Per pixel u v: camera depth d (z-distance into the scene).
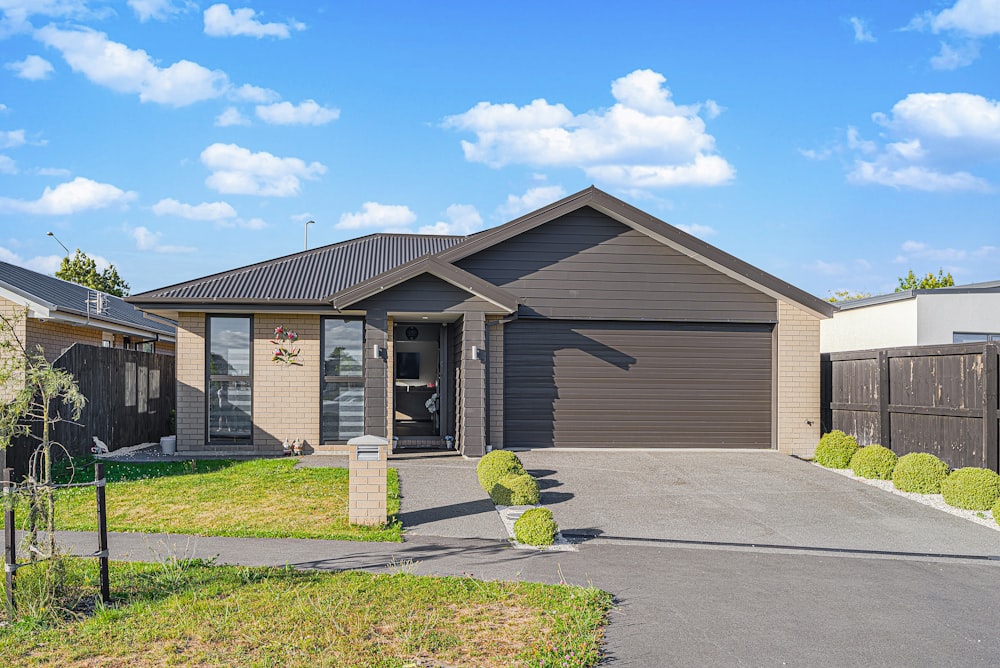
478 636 5.86
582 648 5.59
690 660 5.59
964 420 12.32
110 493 11.23
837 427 16.20
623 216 15.30
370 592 6.80
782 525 10.32
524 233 15.48
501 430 15.28
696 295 15.73
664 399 15.78
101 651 5.48
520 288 15.44
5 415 6.91
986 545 9.45
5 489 6.25
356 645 5.62
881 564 8.56
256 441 15.65
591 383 15.66
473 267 15.38
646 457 14.81
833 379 16.33
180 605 6.35
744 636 6.11
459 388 15.95
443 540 9.09
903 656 5.78
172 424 20.11
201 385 15.50
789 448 15.84
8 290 16.38
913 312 19.20
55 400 13.63
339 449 15.67
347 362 15.87
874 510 11.13
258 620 6.06
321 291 15.53
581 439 15.60
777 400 15.87
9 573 6.17
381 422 14.25
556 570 7.88
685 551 8.96
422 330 17.83
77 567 7.28
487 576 7.54
